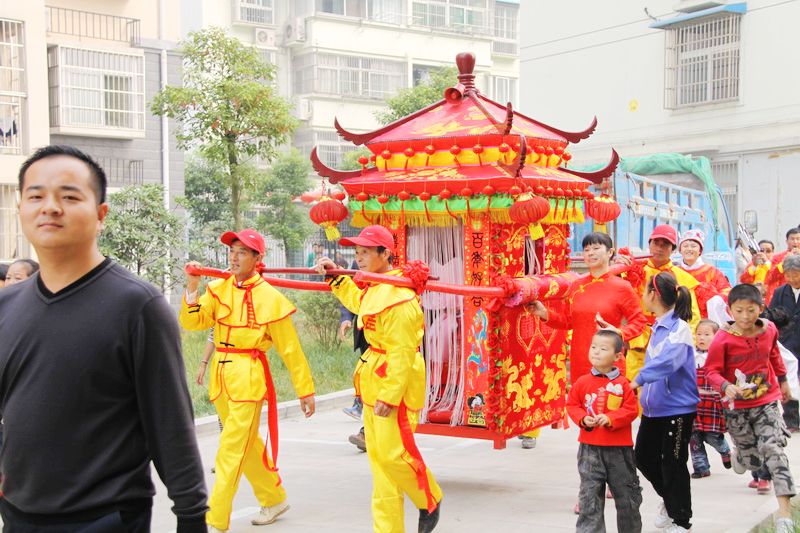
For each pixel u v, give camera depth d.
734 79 22.47
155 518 6.34
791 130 21.53
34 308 2.81
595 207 7.58
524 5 26.94
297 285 6.15
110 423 2.79
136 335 2.79
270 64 17.11
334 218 6.84
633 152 24.58
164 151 22.12
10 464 2.79
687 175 16.33
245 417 5.83
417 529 6.07
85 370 2.74
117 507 2.80
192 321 5.96
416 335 5.36
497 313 6.47
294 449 8.70
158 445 2.85
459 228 6.71
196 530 2.88
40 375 2.74
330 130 37.16
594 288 6.55
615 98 24.91
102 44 21.38
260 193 25.89
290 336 5.99
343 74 37.34
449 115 6.90
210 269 5.93
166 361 2.84
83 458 2.76
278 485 6.20
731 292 6.03
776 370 6.20
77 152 2.88
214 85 16.16
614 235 12.17
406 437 5.36
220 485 5.75
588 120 25.55
